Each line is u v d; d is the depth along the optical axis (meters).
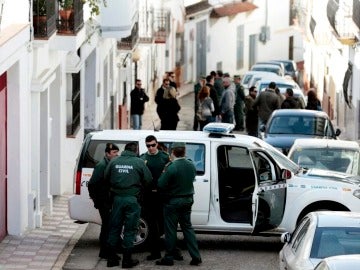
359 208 28.38
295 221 28.42
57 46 34.25
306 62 91.00
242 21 97.75
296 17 96.75
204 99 54.41
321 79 77.00
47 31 30.59
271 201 28.33
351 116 58.59
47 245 28.81
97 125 48.66
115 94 58.84
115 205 26.56
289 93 51.56
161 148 28.16
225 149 29.12
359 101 55.81
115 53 57.72
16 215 29.42
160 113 52.94
